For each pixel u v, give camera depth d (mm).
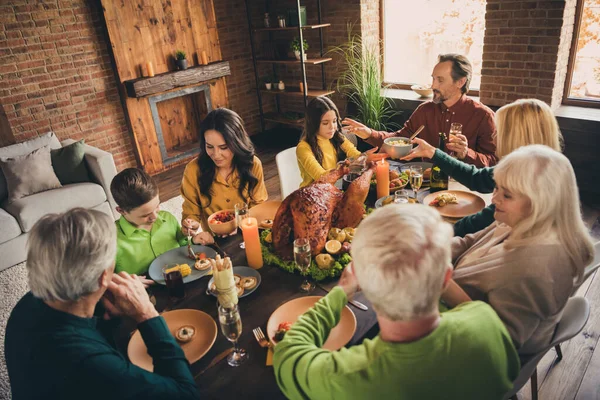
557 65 3361
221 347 1199
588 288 2334
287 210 1564
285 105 5805
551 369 1871
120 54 4219
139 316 1059
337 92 5125
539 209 986
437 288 690
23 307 981
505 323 994
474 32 4180
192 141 5242
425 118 2762
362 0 4492
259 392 1043
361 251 711
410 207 737
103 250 922
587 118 3291
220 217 1870
